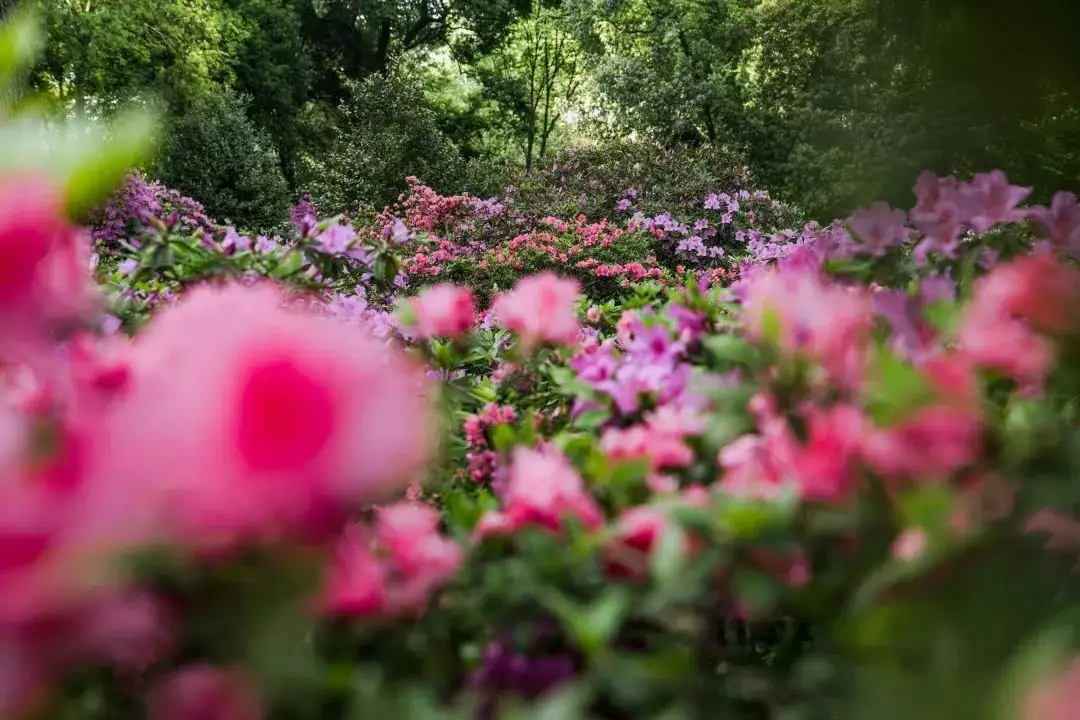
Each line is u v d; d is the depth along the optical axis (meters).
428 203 9.23
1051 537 0.70
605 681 0.74
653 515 0.83
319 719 0.63
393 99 14.20
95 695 0.56
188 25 16.44
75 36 14.39
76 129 0.45
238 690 0.55
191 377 0.50
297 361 0.49
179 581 0.52
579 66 25.00
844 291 1.43
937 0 6.71
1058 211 1.33
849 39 14.65
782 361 1.01
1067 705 0.49
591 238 7.29
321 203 13.73
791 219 9.67
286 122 20.78
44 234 0.49
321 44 22.92
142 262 2.02
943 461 0.76
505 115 25.31
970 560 0.70
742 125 16.47
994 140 11.23
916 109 12.37
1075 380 0.88
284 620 0.55
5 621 0.46
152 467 0.48
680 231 8.52
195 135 14.06
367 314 2.48
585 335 2.54
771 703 0.79
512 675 0.82
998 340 0.90
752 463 0.89
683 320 1.53
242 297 0.59
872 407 0.85
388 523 0.84
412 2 22.94
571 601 0.83
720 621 0.96
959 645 0.64
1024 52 6.50
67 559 0.47
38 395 0.57
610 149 11.09
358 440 0.50
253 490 0.49
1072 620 0.60
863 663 0.67
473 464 1.61
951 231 1.39
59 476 0.48
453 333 1.80
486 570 0.87
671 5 18.78
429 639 0.83
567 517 0.86
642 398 1.31
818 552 0.81
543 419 1.66
